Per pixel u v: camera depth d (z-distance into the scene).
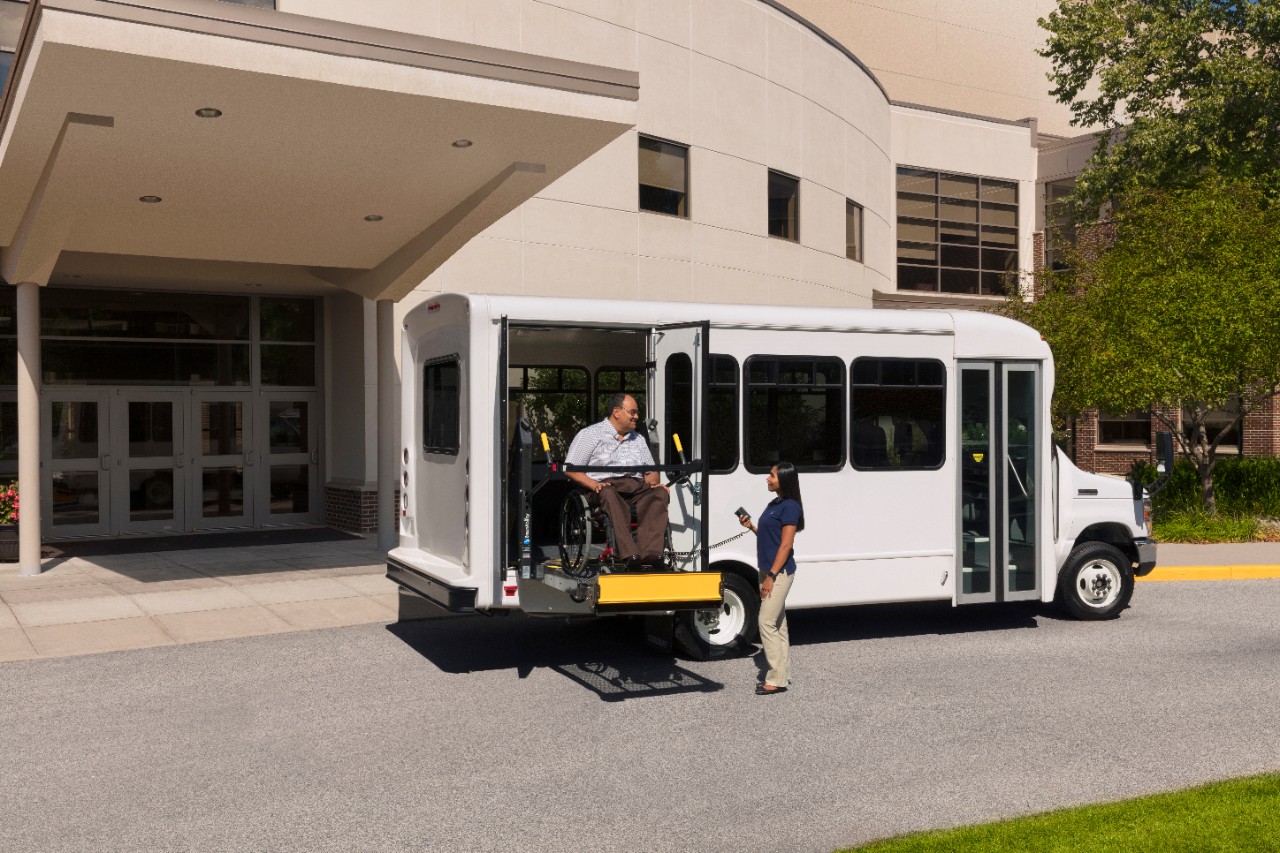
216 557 14.91
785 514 8.10
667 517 8.52
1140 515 11.25
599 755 6.67
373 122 9.80
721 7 21.03
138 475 17.83
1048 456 10.57
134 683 8.45
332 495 18.95
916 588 10.07
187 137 9.88
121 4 7.99
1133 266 18.17
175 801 5.89
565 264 18.69
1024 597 10.51
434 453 9.55
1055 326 18.73
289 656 9.37
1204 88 22.28
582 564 8.26
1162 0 23.19
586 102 10.00
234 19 8.38
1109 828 5.15
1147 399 16.95
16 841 5.35
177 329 18.22
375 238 14.23
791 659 9.30
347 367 18.56
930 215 30.59
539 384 10.61
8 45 14.40
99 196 11.66
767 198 22.17
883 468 9.97
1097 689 8.23
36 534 13.25
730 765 6.47
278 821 5.59
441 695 8.11
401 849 5.21
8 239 13.20
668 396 9.23
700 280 20.66
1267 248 17.75
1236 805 5.48
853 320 9.88
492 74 9.52
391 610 11.20
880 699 7.97
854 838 5.32
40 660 9.20
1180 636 10.25
